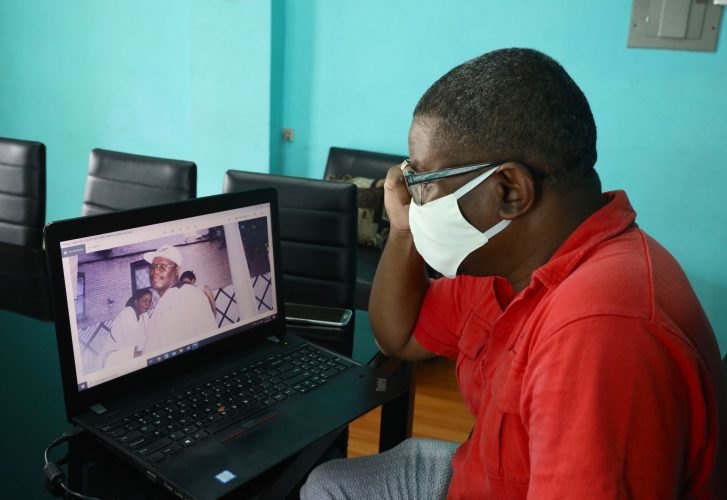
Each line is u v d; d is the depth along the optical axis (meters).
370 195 3.06
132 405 1.05
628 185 3.00
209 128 3.69
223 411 1.05
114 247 1.05
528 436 0.77
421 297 1.29
